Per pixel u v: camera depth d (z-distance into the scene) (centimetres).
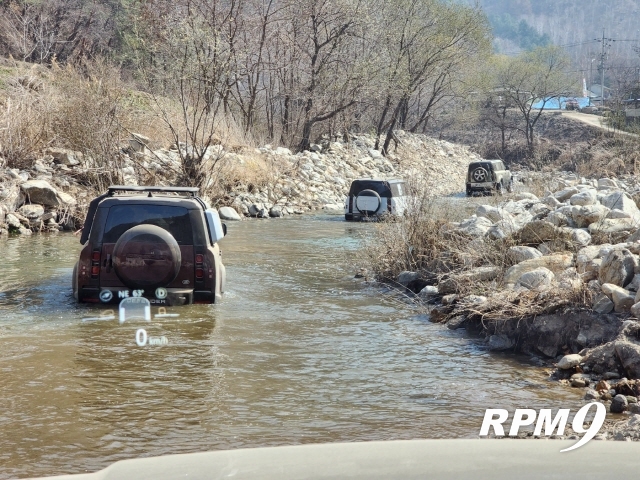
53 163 2148
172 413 583
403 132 5750
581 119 9181
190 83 2359
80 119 2205
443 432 544
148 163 2394
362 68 3850
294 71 3878
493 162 3500
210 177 2398
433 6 4909
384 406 611
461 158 5934
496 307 890
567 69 11975
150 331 855
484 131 9244
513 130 9256
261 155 2983
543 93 8606
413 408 606
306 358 762
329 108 4019
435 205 1472
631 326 752
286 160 3120
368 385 672
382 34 4200
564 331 808
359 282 1238
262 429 550
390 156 4731
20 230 1747
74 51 4769
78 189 2036
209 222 1038
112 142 2231
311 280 1248
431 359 774
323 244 1719
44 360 730
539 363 777
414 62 4559
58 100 2278
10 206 1809
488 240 1176
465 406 614
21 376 675
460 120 7319
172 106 2670
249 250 1598
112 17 5112
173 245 976
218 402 612
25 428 545
